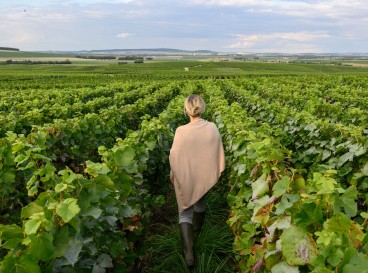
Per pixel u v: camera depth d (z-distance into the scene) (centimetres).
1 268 264
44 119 1064
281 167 428
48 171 423
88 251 339
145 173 714
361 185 593
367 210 598
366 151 631
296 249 275
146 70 9581
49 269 299
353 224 257
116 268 432
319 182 317
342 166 669
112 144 920
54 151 762
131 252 482
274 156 424
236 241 480
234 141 605
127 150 472
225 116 908
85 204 332
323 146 781
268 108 1192
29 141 621
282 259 315
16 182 605
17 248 277
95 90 2006
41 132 662
